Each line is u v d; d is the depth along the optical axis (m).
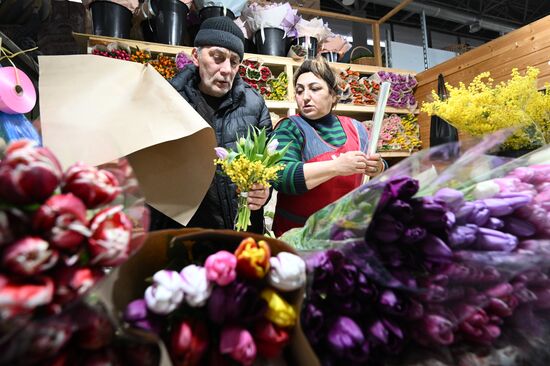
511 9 4.98
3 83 0.63
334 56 3.05
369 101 3.06
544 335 0.55
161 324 0.37
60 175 0.33
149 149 0.75
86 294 0.30
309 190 1.24
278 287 0.39
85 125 0.61
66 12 2.22
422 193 0.52
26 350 0.28
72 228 0.30
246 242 0.39
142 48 2.25
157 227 1.16
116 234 0.32
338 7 4.57
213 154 0.79
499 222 0.55
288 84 2.67
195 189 0.78
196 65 1.43
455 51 4.01
